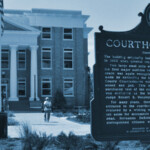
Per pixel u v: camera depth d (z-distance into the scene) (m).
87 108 41.72
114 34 6.30
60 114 28.80
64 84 46.31
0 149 8.76
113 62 6.27
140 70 6.37
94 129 6.09
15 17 45.38
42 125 18.19
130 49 6.35
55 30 46.56
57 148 8.19
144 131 6.31
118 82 6.27
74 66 46.75
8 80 44.25
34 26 45.97
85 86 48.16
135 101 6.33
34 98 42.31
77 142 7.99
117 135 6.18
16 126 17.03
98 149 7.72
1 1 12.69
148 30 6.46
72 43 46.91
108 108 6.20
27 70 45.28
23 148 7.52
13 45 43.03
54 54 46.34
